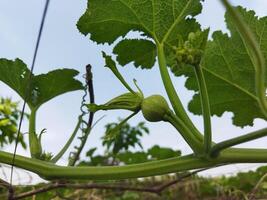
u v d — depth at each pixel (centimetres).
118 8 30
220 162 25
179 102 25
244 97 34
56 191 45
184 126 25
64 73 31
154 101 25
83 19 30
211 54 33
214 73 34
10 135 52
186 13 30
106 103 26
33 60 27
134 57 32
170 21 30
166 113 25
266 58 31
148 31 30
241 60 33
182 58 24
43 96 32
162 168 25
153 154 77
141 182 79
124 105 26
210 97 34
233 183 76
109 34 31
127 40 31
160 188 49
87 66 31
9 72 32
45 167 27
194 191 77
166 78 26
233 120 34
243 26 18
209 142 24
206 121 24
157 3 29
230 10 18
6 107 63
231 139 24
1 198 46
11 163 27
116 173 26
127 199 76
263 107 22
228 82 34
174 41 30
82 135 32
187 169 25
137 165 26
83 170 26
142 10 30
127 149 96
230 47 33
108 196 75
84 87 31
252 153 25
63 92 32
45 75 31
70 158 32
